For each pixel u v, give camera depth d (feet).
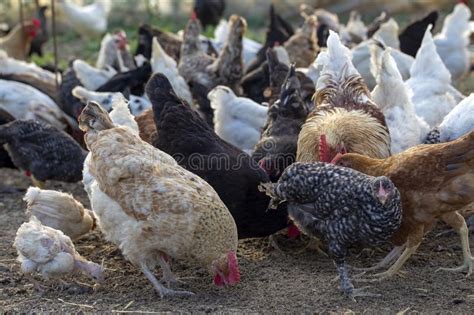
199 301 23.21
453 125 29.27
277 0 73.15
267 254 27.27
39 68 46.57
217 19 62.49
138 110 37.47
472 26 47.37
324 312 22.04
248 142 34.30
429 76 34.06
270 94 34.76
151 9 72.79
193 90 41.24
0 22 70.38
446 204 22.72
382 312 22.00
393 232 22.13
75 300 23.65
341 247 22.70
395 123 29.35
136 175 23.02
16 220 31.71
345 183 22.29
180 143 27.25
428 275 24.84
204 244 22.75
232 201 25.89
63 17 64.49
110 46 46.42
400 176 22.94
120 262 26.91
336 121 26.27
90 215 28.19
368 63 39.63
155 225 22.58
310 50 43.50
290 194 23.45
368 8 71.61
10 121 38.09
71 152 33.91
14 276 25.64
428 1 71.00
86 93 37.19
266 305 22.71
